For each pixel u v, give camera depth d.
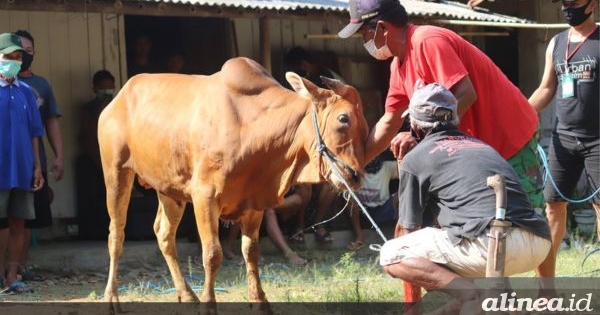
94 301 9.02
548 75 8.12
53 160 12.49
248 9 11.30
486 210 5.36
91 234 12.43
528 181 6.58
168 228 8.42
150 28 14.75
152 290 9.62
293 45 14.66
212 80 7.59
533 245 5.41
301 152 7.13
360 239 12.60
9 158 9.40
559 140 8.03
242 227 7.75
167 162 7.68
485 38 16.77
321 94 6.97
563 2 7.76
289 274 10.36
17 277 9.87
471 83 6.11
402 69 6.34
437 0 15.15
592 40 7.78
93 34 12.98
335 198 12.77
